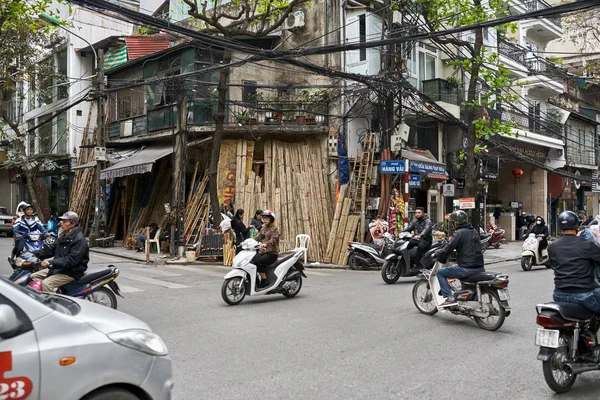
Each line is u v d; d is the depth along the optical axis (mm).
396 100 19422
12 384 3033
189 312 8641
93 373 3295
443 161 22547
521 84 17172
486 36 23172
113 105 23375
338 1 19562
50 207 28266
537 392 5031
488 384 5219
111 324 3559
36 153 28344
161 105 19984
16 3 11852
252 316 8328
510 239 27609
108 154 21922
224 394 4879
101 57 19969
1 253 18016
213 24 14469
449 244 7824
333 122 19125
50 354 3170
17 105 31844
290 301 9742
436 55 22469
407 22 17328
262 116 19062
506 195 30516
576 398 4895
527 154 27641
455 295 7871
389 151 17703
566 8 8625
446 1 15523
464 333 7312
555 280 5340
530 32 29109
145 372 3537
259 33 14812
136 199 22453
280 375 5418
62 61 26312
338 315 8430
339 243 16734
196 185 19688
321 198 18531
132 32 26578
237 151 19047
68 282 7523
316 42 19688
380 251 15156
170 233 17906
